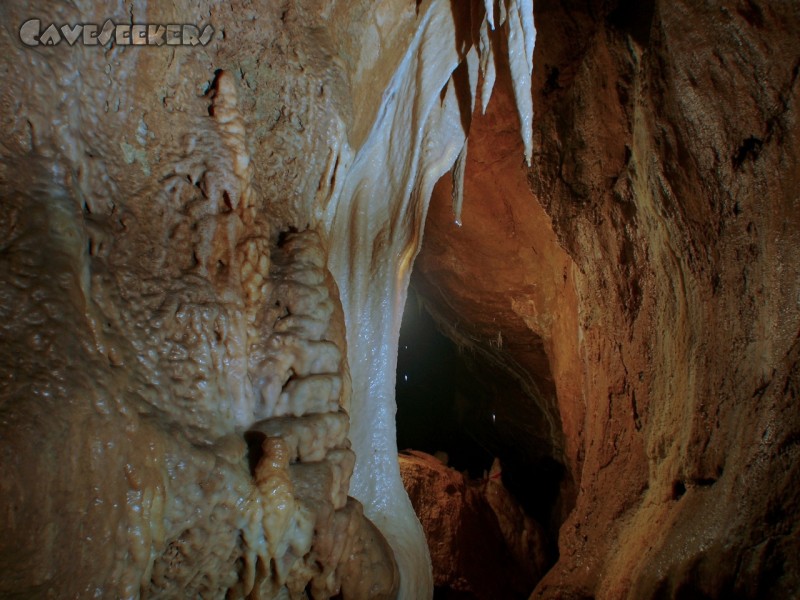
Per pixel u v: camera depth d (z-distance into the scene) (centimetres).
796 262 339
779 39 323
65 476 173
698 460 414
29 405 169
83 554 179
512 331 812
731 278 384
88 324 199
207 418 243
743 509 358
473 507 846
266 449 249
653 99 409
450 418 1179
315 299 305
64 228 199
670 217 429
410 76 395
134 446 197
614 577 467
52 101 210
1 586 157
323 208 362
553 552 853
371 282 418
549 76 539
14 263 185
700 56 362
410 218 427
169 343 237
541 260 707
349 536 298
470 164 691
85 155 225
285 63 321
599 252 536
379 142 408
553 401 846
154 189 252
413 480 843
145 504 198
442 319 947
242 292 273
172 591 231
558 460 905
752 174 356
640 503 491
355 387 405
